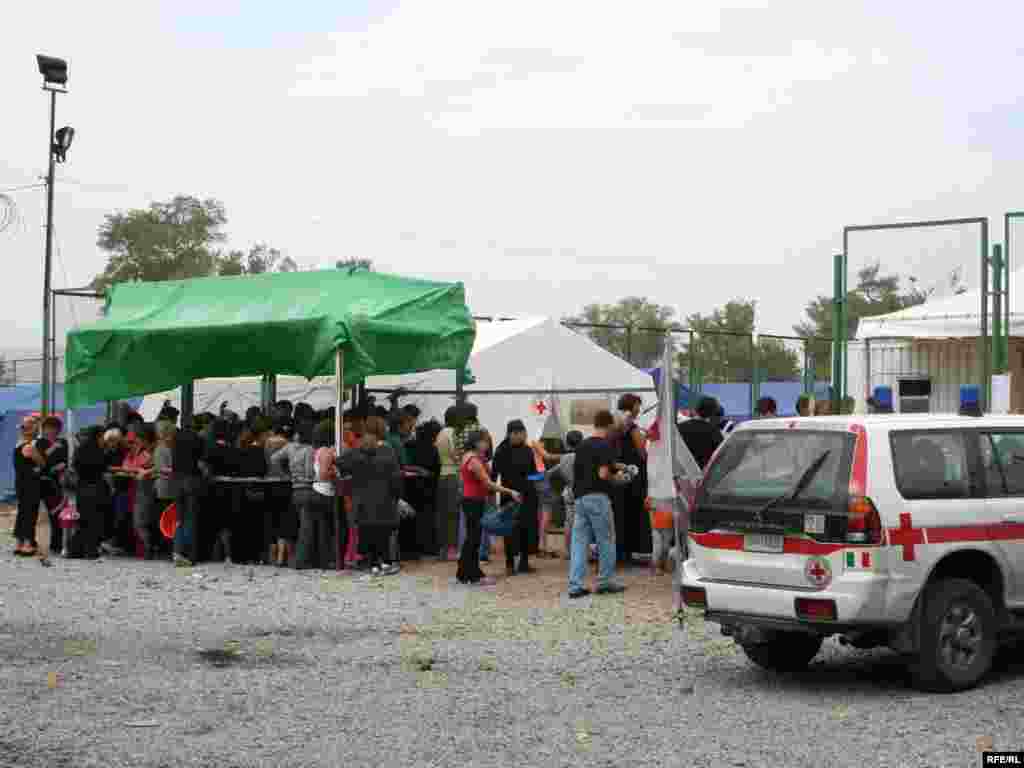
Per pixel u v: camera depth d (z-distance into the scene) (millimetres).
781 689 8984
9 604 13391
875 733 7531
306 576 15688
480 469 14875
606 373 26391
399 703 8609
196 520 17016
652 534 15250
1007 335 16312
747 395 31828
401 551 17500
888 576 8344
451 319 18578
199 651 10695
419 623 12141
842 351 16562
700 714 8195
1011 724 7707
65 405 19281
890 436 8641
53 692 8992
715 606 8984
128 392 18953
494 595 13961
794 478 8742
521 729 7824
